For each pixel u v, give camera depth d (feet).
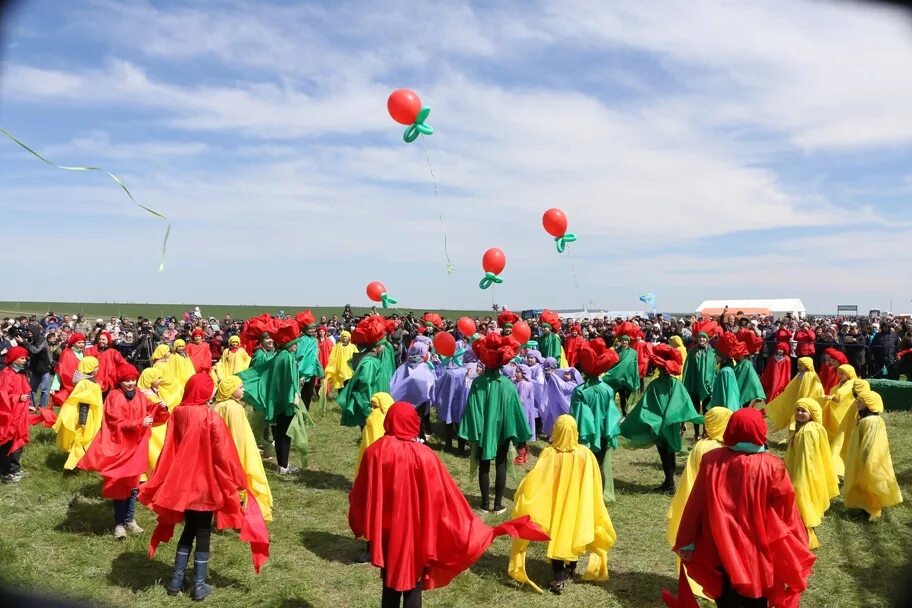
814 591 24.14
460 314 321.32
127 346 71.82
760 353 75.46
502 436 32.14
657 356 35.86
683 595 20.15
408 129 36.19
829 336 73.36
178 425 22.45
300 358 49.90
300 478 37.11
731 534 18.06
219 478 22.22
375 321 36.32
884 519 31.78
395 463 19.33
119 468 26.37
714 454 19.08
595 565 24.68
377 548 18.93
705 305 149.79
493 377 32.58
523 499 23.98
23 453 38.24
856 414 36.83
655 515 32.42
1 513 29.37
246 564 25.58
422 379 42.75
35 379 54.08
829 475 31.42
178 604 22.15
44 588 22.62
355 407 35.68
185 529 22.79
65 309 378.12
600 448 33.17
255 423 37.81
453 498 19.88
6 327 71.97
